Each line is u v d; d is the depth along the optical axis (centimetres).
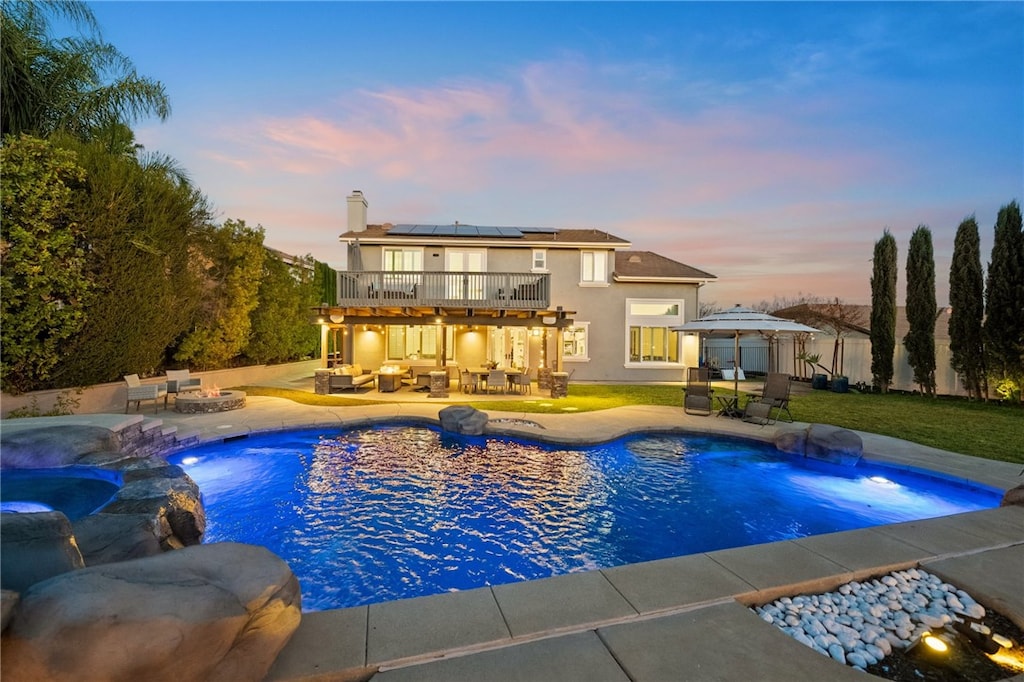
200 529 507
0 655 180
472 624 294
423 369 1942
